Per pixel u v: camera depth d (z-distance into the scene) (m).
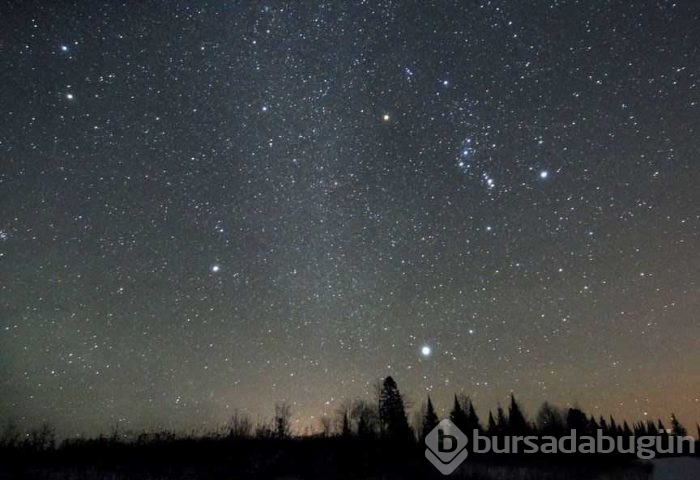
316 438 27.62
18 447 21.77
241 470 19.45
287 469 19.80
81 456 21.28
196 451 22.88
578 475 21.98
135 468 19.42
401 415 32.09
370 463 21.20
